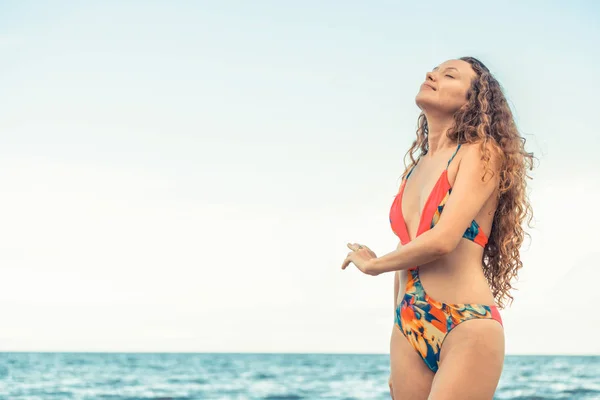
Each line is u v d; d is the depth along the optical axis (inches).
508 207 92.7
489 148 89.5
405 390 91.3
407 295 91.4
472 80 93.7
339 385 1106.1
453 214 86.4
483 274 90.9
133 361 1449.3
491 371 84.8
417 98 94.7
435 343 87.9
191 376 1210.0
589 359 1196.5
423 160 97.0
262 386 1073.5
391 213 97.8
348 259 95.7
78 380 1128.8
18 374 1211.9
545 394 845.2
